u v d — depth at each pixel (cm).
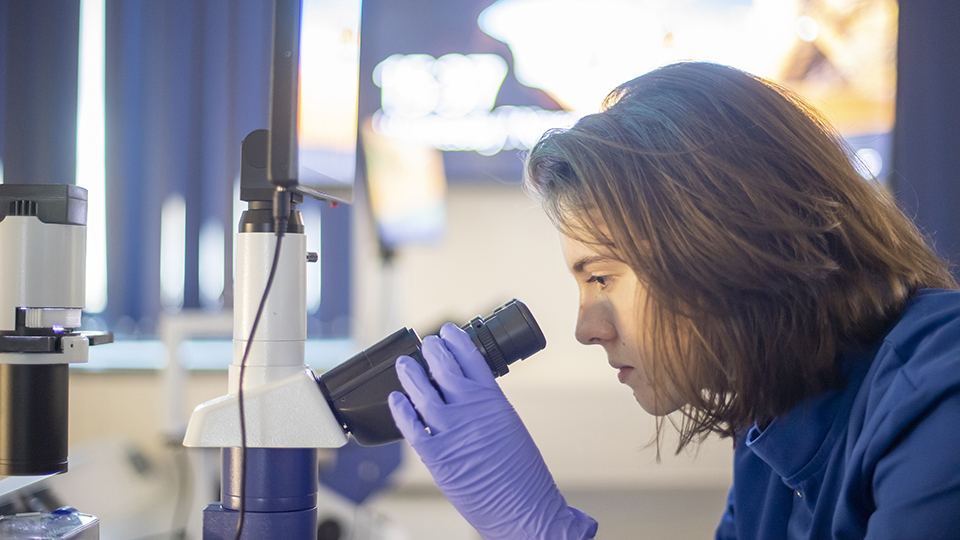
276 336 65
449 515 294
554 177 73
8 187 69
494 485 69
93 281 314
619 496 326
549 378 352
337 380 67
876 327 70
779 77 301
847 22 300
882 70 302
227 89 313
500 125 316
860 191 71
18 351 67
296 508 64
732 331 68
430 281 359
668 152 68
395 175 312
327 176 68
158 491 149
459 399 69
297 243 67
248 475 64
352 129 83
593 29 308
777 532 79
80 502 92
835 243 69
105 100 311
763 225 66
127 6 310
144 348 321
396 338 70
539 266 357
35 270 68
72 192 70
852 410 67
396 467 209
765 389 69
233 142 314
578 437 333
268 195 67
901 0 302
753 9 300
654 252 67
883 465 57
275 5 54
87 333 74
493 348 72
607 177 68
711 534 279
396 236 309
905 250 76
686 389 70
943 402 56
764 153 68
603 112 75
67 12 308
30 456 67
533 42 312
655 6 303
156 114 313
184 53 312
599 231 70
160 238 314
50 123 308
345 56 76
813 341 68
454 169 317
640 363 75
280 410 63
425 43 315
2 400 67
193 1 312
